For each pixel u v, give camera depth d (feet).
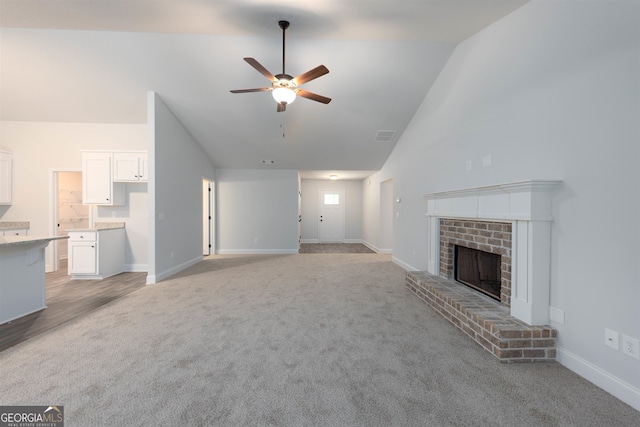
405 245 16.49
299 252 23.59
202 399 5.20
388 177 20.22
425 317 9.21
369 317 9.21
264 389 5.51
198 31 9.89
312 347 7.18
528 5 7.43
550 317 6.73
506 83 8.21
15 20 9.41
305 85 13.09
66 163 16.06
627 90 5.11
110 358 6.60
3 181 15.58
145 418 4.72
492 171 8.80
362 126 16.29
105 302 10.66
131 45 10.94
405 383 5.71
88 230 14.14
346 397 5.29
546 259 6.73
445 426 4.59
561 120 6.43
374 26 9.23
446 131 11.74
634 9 5.00
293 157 20.31
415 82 12.89
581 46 5.96
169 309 9.89
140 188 16.22
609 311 5.41
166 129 14.46
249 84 13.01
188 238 17.17
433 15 8.45
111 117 15.48
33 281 9.61
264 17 8.81
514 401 5.18
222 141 18.08
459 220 10.62
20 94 13.66
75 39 10.65
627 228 5.12
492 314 7.54
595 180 5.66
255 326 8.46
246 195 22.47
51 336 7.75
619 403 5.12
